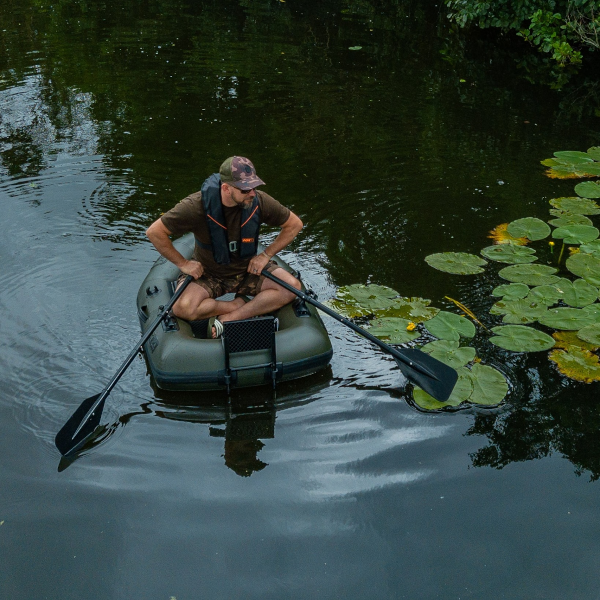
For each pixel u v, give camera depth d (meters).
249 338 3.13
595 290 3.94
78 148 5.81
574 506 2.58
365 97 7.09
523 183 5.39
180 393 3.21
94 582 2.26
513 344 3.48
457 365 3.34
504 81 7.70
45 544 2.39
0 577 2.26
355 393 3.23
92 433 2.94
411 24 9.83
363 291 3.97
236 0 10.94
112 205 4.93
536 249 4.50
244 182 3.13
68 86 7.16
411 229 4.72
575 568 2.32
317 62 8.13
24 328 3.60
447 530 2.47
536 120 6.64
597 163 5.66
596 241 4.48
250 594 2.23
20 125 6.23
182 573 2.29
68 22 9.52
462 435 2.95
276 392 3.24
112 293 3.94
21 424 2.97
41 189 5.14
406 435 2.95
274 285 3.57
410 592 2.23
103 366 3.35
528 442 2.91
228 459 2.81
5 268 4.15
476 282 4.12
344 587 2.25
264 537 2.44
